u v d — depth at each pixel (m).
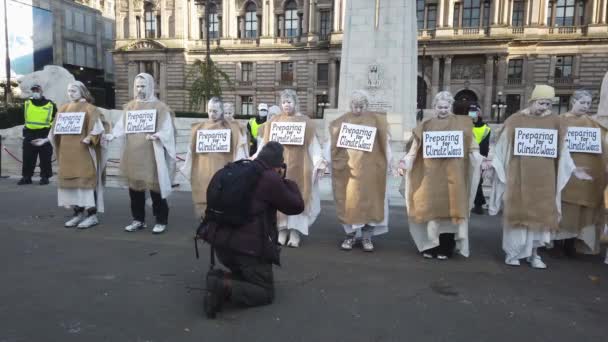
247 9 60.75
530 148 5.50
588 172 5.86
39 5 57.41
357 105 6.15
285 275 5.02
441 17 51.44
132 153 6.50
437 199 5.61
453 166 5.60
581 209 5.89
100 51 70.88
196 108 47.50
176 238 6.43
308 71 58.03
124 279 4.77
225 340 3.50
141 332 3.61
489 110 50.56
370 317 3.96
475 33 50.66
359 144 6.02
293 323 3.82
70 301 4.18
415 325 3.82
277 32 60.12
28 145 10.52
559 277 5.15
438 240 5.67
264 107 10.20
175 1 59.44
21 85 16.69
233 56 60.53
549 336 3.67
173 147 6.62
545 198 5.41
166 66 60.44
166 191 6.51
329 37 55.38
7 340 3.43
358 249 6.18
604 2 47.62
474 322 3.90
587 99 5.96
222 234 4.06
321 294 4.47
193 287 4.58
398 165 5.82
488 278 5.06
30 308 4.01
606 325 3.89
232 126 6.56
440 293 4.56
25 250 5.71
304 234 6.38
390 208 8.84
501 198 5.78
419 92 53.56
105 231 6.75
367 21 14.44
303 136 6.18
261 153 4.25
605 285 4.90
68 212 7.93
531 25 49.19
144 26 61.69
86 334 3.55
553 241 6.52
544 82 49.78
